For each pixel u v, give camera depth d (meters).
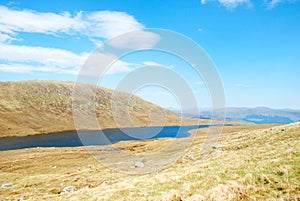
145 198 14.06
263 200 11.00
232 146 29.84
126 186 17.69
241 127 93.44
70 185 25.14
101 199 15.60
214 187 13.24
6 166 41.28
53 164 40.81
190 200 12.35
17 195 22.98
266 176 13.19
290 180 12.34
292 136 26.59
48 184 26.70
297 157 15.73
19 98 150.62
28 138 97.19
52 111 147.00
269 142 26.53
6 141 89.62
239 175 14.66
